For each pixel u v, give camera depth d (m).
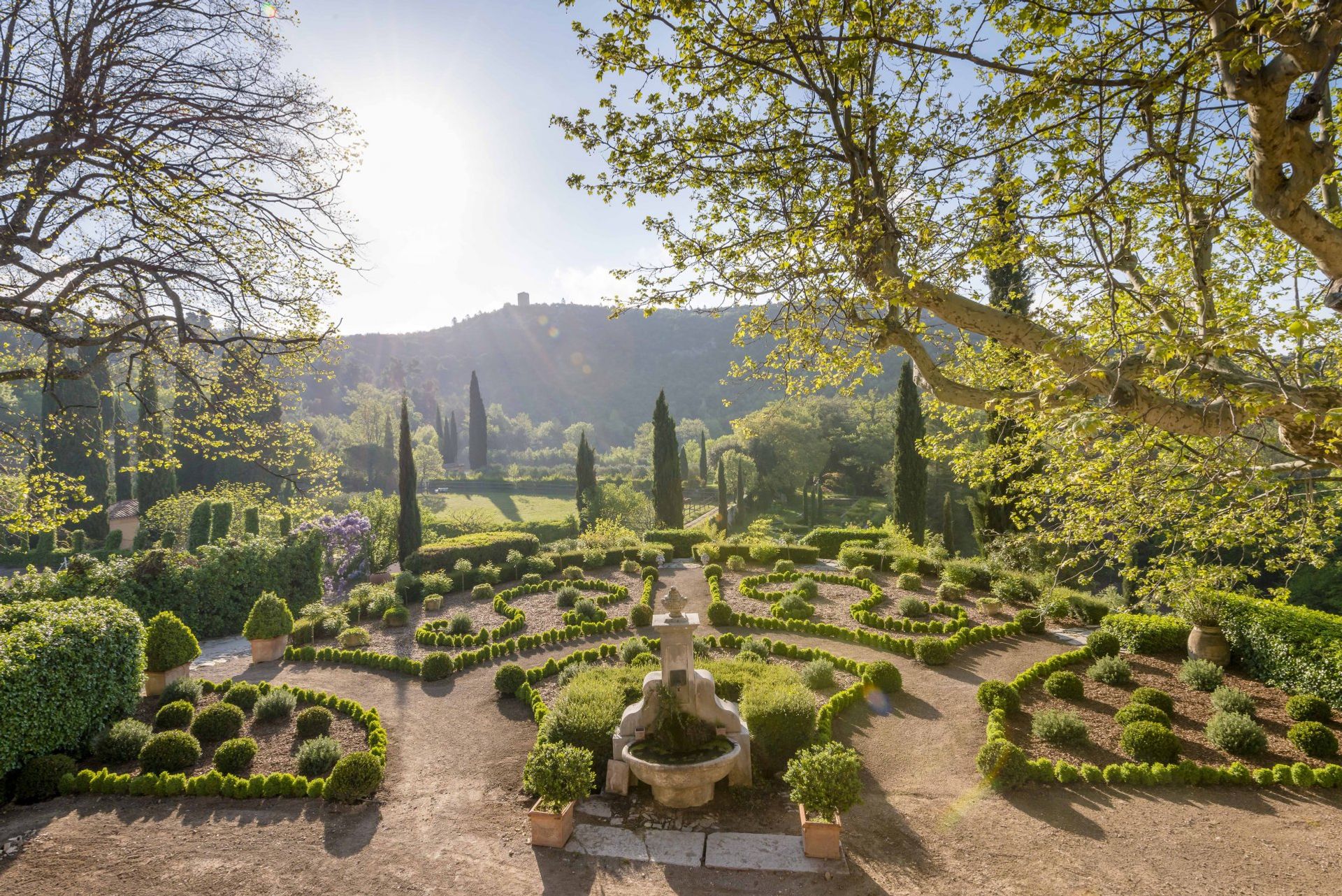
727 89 7.06
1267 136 4.56
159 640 12.98
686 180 7.41
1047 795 8.73
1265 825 7.89
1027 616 15.68
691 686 9.05
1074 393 5.53
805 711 9.49
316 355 12.25
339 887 6.99
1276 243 8.69
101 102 8.73
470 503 62.53
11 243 8.81
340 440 75.06
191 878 7.15
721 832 7.90
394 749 10.53
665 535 29.30
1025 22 5.28
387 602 19.84
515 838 7.91
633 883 7.00
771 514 55.59
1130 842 7.62
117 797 8.98
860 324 7.25
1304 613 12.46
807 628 15.98
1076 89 5.62
